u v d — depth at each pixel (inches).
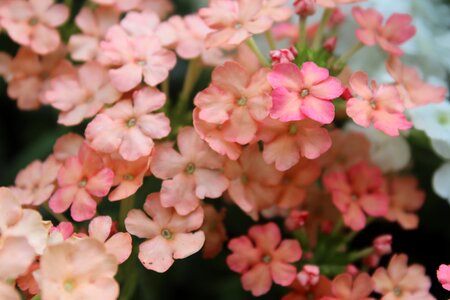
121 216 9.0
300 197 9.3
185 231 8.7
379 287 8.9
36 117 11.4
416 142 10.3
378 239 9.4
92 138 8.9
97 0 10.0
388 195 9.9
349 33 10.4
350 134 10.0
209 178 8.9
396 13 9.8
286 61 8.9
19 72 10.2
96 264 8.0
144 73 9.2
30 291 8.2
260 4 9.2
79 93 9.5
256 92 8.8
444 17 10.9
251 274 9.0
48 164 9.3
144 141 8.8
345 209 9.4
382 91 9.0
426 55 10.4
